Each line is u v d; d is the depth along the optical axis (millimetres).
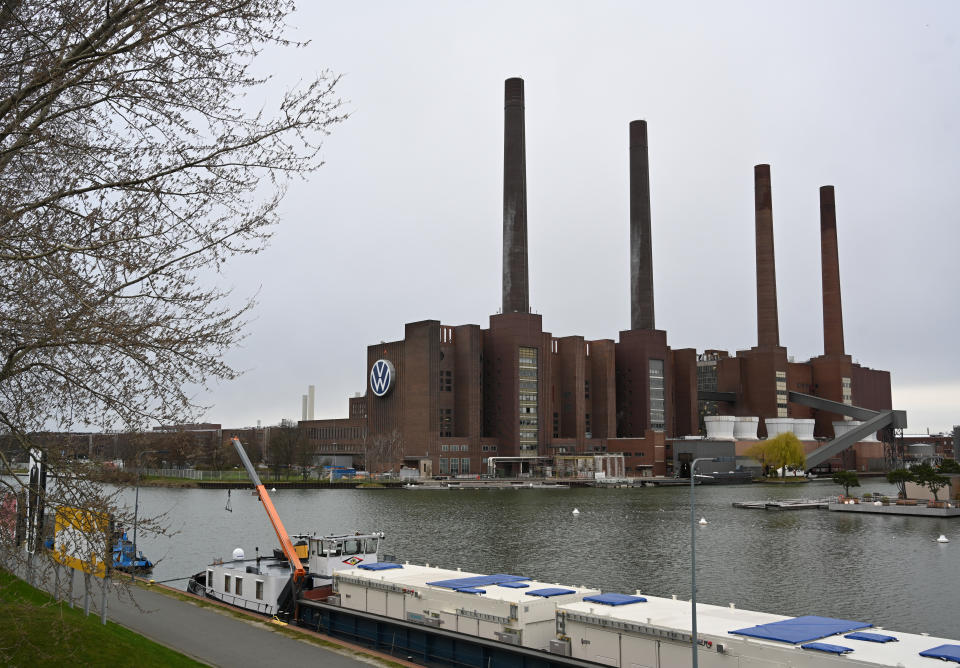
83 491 18906
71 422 19656
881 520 127562
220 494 176250
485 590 35938
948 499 144000
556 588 36688
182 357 18938
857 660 24312
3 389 19453
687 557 86812
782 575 75875
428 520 125500
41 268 17875
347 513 136500
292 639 35375
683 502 164250
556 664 30406
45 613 24844
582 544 96938
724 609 31812
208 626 37531
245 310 27188
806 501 157750
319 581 47500
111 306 18688
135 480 19344
